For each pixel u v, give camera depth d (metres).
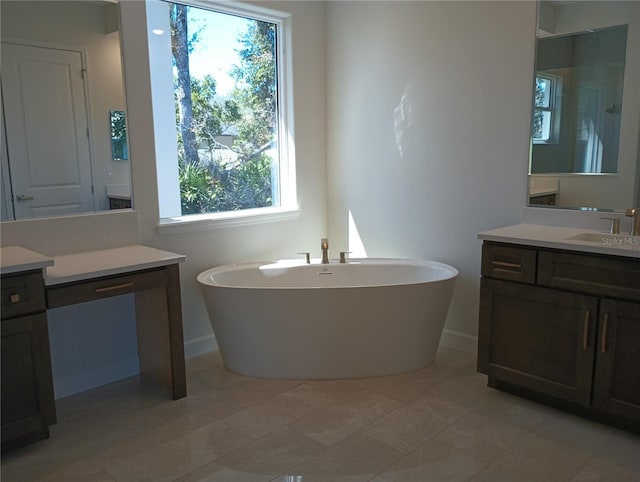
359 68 3.66
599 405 2.29
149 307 2.80
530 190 2.93
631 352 2.17
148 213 2.98
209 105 3.35
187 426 2.40
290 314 2.78
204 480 1.99
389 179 3.60
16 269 2.04
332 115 3.88
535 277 2.42
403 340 2.90
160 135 3.13
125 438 2.31
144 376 2.98
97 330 2.85
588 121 2.68
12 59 2.44
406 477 1.99
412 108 3.39
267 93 3.67
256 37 3.55
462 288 3.29
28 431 2.14
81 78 2.65
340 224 3.97
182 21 3.16
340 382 2.85
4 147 2.45
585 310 2.28
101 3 2.69
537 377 2.49
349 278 3.45
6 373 2.06
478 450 2.17
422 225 3.45
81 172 2.70
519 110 2.91
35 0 2.48
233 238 3.44
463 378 2.89
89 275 2.27
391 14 3.42
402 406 2.57
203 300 3.09
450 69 3.17
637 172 2.55
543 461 2.09
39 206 2.58
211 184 3.43
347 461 2.10
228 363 3.02
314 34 3.76
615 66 2.57
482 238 2.57
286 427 2.38
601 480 1.96
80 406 2.62
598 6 2.60
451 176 3.26
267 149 3.73
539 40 2.79
